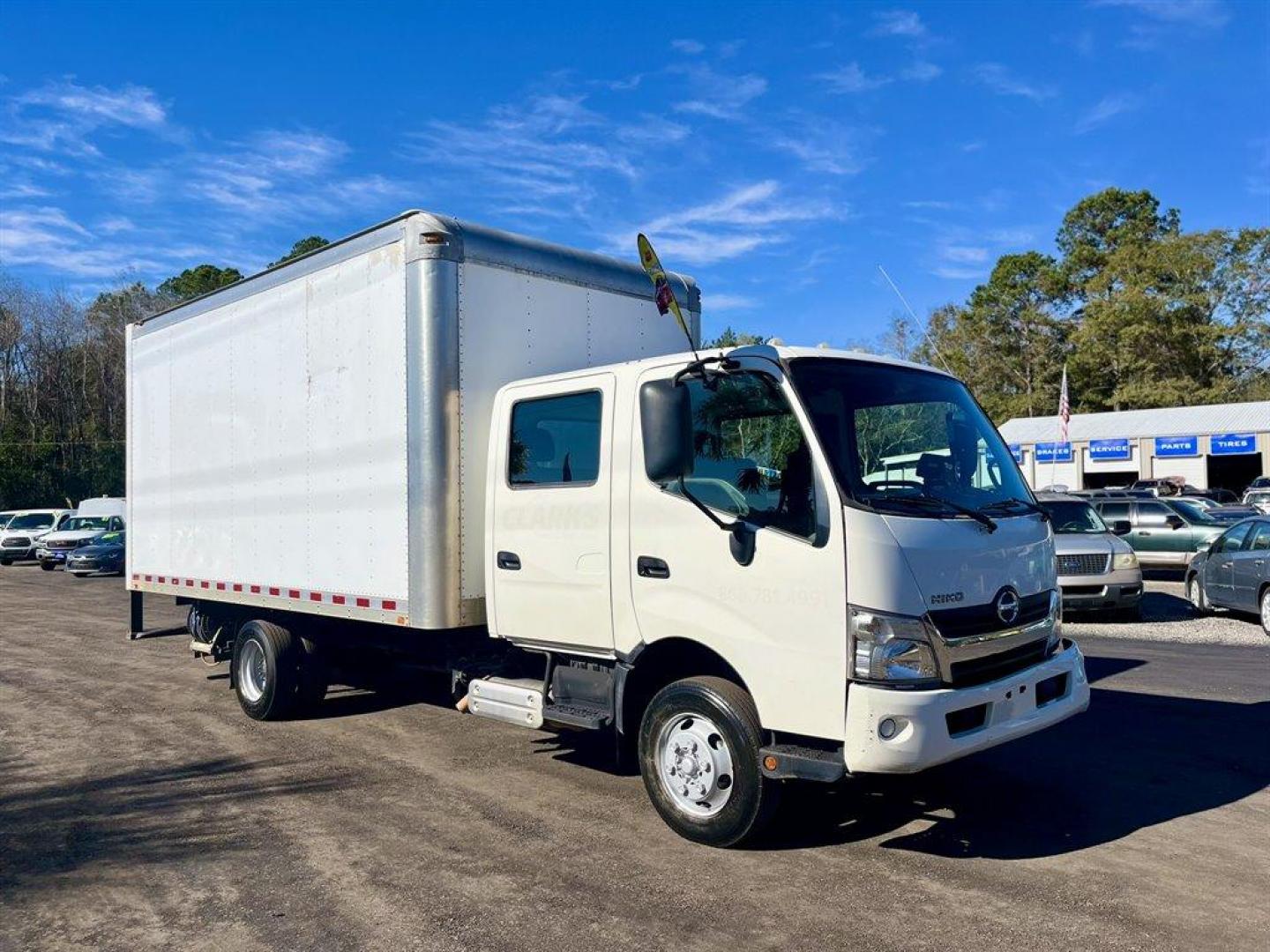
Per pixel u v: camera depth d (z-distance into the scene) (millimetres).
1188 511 19328
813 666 4641
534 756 7184
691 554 5109
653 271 5086
